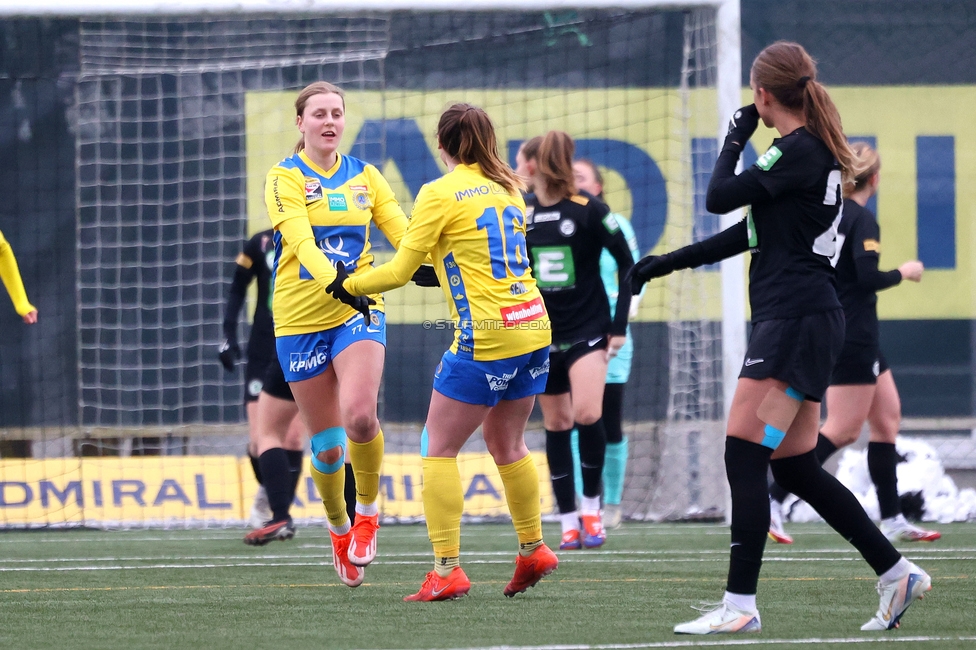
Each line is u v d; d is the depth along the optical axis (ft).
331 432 53.01
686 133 98.78
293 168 52.16
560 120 108.17
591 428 73.26
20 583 58.75
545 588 55.42
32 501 95.91
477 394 48.42
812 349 41.27
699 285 102.01
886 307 105.81
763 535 41.65
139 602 51.60
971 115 106.73
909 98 106.73
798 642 39.22
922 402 104.88
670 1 91.15
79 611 48.98
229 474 98.89
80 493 96.78
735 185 41.55
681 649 38.06
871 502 94.27
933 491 94.07
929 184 106.42
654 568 63.41
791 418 41.68
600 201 72.28
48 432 106.42
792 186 41.11
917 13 106.73
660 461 100.68
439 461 50.19
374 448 51.55
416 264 47.16
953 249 106.32
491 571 62.18
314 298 51.72
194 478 98.48
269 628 43.93
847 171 42.32
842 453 97.66
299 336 52.11
